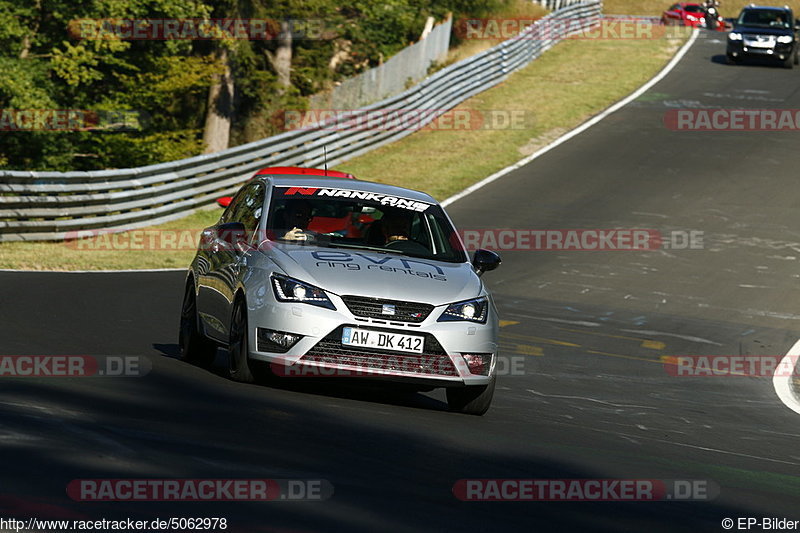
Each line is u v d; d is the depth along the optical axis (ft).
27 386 87.71
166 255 234.38
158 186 277.23
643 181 324.60
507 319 183.62
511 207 295.48
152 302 166.91
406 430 85.10
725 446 99.04
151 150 401.90
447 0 575.79
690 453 92.58
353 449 75.31
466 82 430.20
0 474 59.52
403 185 322.14
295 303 92.27
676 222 282.15
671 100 435.12
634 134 383.45
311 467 68.23
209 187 294.25
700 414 119.03
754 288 225.97
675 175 331.77
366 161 351.87
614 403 120.67
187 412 81.92
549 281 224.12
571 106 424.05
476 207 295.28
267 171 201.05
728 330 188.44
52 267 204.85
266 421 81.41
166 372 101.91
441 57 500.74
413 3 561.02
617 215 288.10
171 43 390.42
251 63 429.79
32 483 58.54
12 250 219.20
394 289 93.97
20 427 71.15
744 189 317.42
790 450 100.48
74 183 253.24
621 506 68.03
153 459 66.03
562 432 95.86
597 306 203.31
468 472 72.64
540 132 388.16
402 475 69.15
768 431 111.55
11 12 360.07
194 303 115.75
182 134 420.77
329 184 110.11
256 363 94.79
